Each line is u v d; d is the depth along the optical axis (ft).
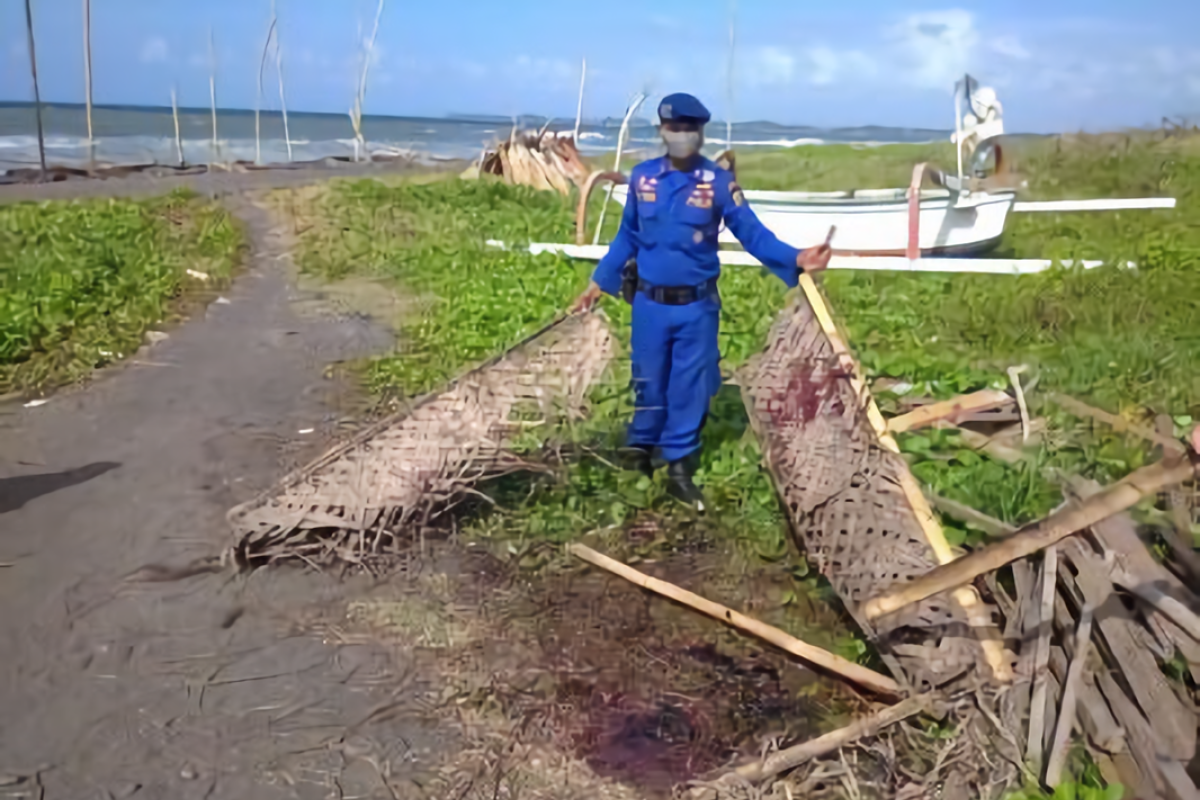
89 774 10.88
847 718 11.60
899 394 20.70
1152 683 10.19
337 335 30.78
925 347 26.00
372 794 10.55
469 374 17.30
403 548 15.74
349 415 22.74
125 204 60.95
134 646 13.30
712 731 11.45
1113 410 20.04
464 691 12.26
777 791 10.00
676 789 10.25
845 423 14.97
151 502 17.89
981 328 28.04
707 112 16.10
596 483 17.47
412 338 30.19
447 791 10.55
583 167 81.15
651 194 16.48
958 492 16.07
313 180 90.22
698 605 13.69
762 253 16.51
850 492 13.88
